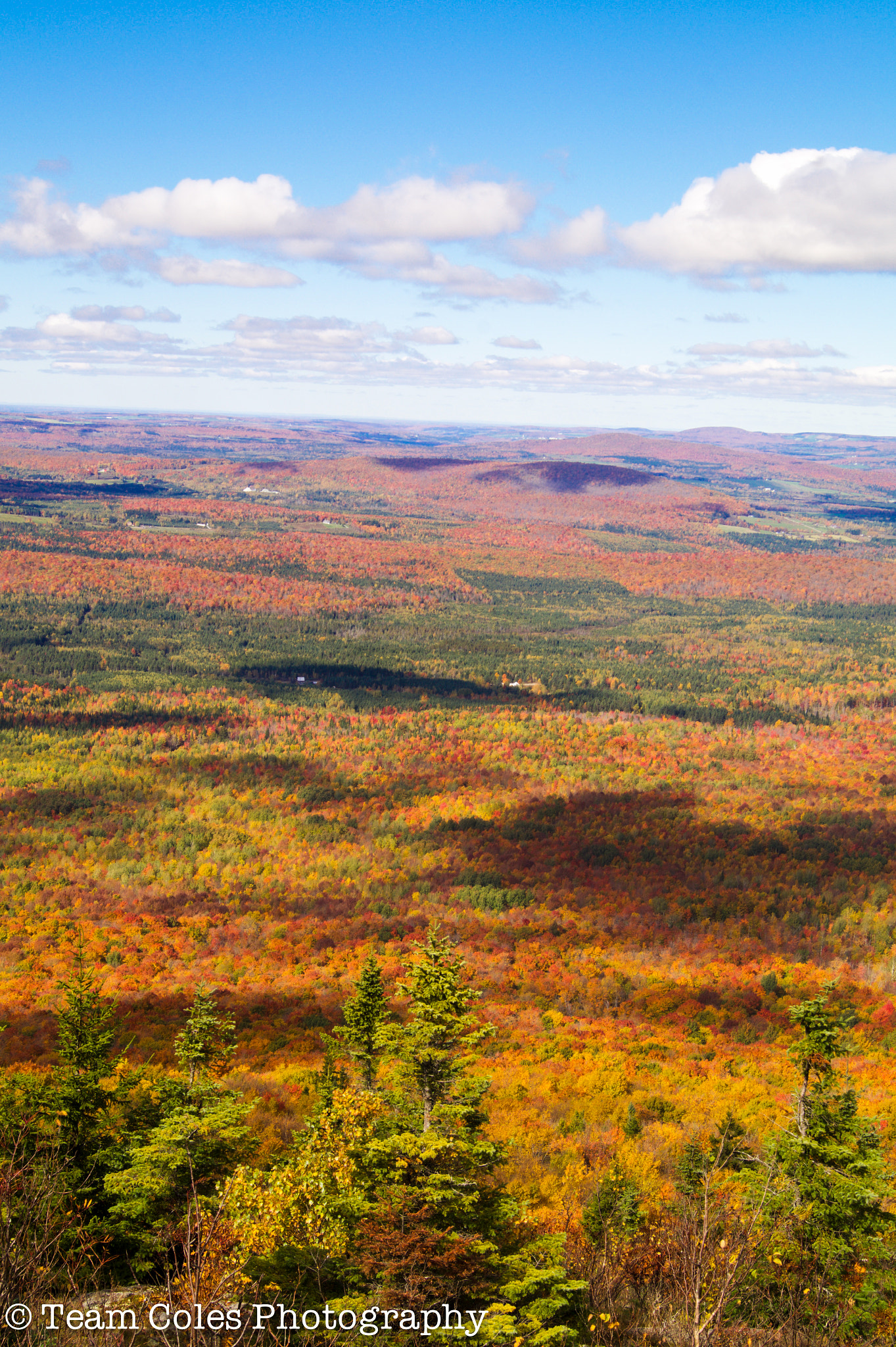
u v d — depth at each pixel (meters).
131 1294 16.70
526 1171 34.69
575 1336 19.06
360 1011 33.53
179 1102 28.83
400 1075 24.50
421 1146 22.17
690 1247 17.34
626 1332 19.09
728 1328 16.30
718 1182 27.55
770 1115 43.47
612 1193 26.80
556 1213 28.14
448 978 24.64
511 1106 44.56
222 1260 16.95
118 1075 38.56
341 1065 42.75
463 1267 20.55
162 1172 24.78
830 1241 22.81
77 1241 20.86
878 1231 23.53
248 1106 28.20
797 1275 21.89
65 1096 27.73
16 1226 14.30
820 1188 23.89
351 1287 21.20
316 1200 20.91
